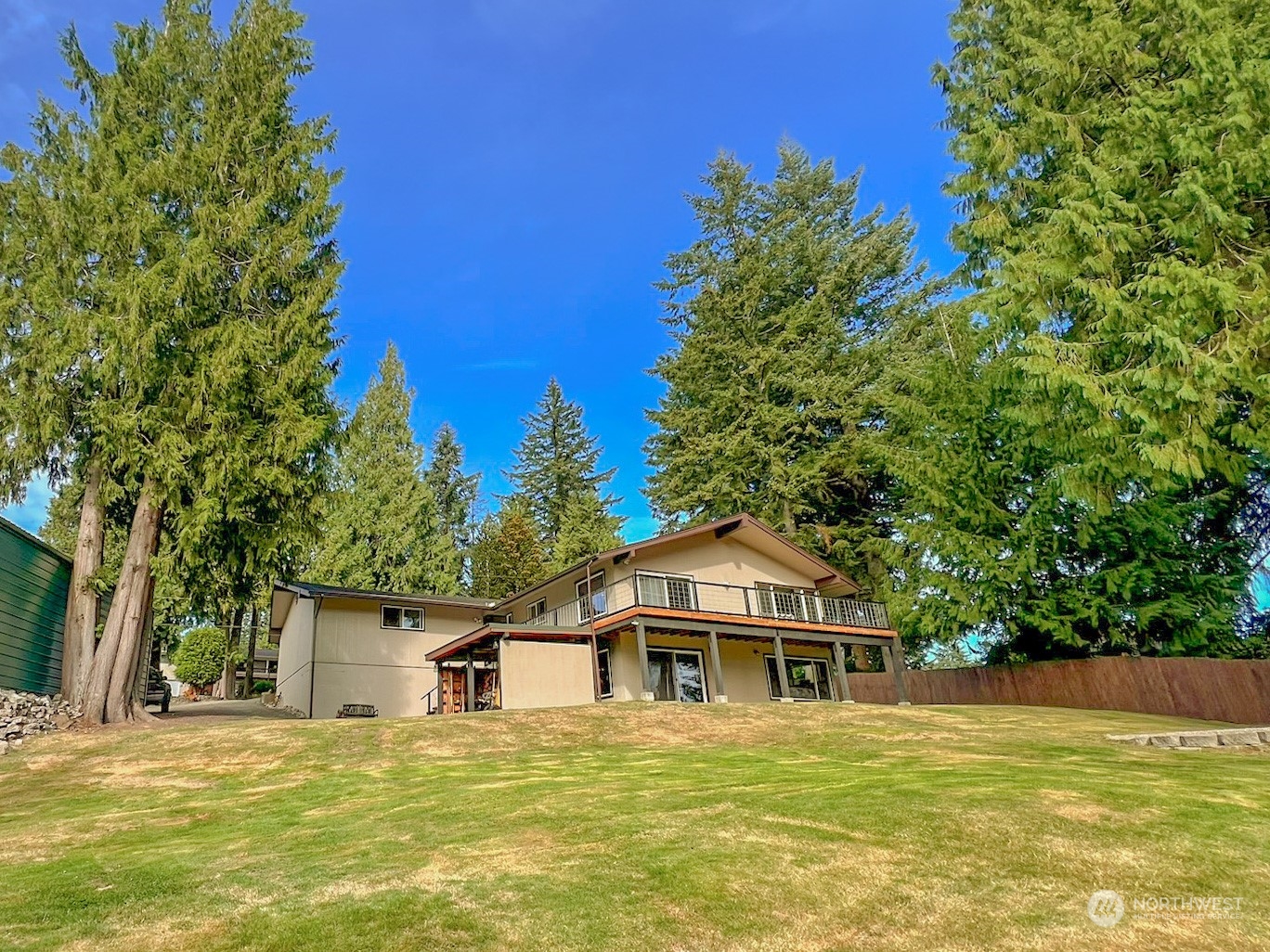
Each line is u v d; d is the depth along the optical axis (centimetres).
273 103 1475
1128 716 1455
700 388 2852
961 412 1978
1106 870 417
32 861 544
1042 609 1794
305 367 1349
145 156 1357
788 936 357
